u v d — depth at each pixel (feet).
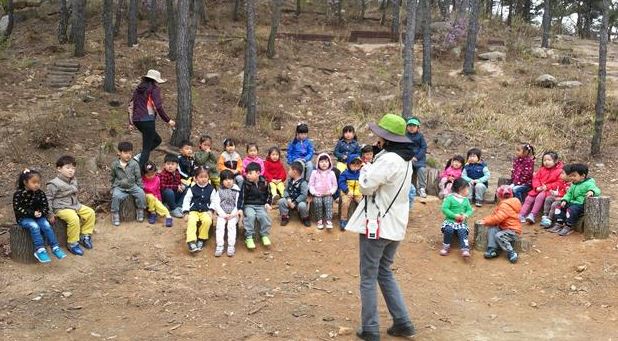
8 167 32.12
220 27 69.41
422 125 43.57
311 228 23.85
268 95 50.14
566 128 41.93
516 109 46.47
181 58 35.78
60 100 44.11
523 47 65.31
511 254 20.72
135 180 23.56
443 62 60.85
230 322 15.72
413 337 14.98
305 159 27.94
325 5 83.35
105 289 18.33
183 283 18.93
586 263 20.10
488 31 71.61
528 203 25.07
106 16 45.52
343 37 67.36
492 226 21.56
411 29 33.65
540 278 19.56
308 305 17.08
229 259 21.08
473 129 42.96
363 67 58.08
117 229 22.91
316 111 48.29
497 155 38.24
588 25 100.89
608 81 52.42
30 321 15.99
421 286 19.10
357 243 22.70
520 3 96.68
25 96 44.98
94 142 36.99
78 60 53.31
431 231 24.17
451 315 16.75
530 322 16.39
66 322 15.94
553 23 93.15
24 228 19.54
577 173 22.65
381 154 14.06
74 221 20.40
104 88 46.42
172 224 23.57
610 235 22.43
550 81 51.90
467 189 21.62
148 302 17.30
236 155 27.50
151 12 63.10
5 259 19.97
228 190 22.00
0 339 14.82
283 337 14.74
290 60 57.57
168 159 24.53
